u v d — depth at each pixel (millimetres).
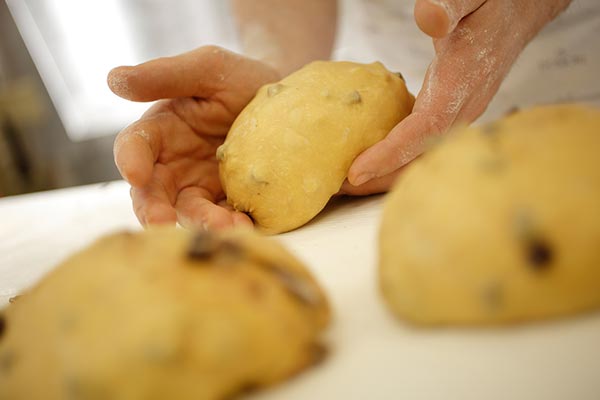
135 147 438
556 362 257
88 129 1345
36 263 517
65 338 251
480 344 273
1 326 281
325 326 294
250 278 270
